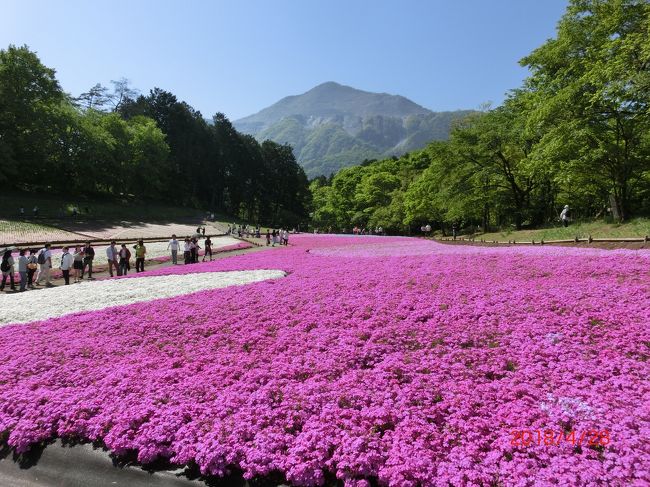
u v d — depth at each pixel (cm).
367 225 8406
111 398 595
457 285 1165
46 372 720
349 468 423
